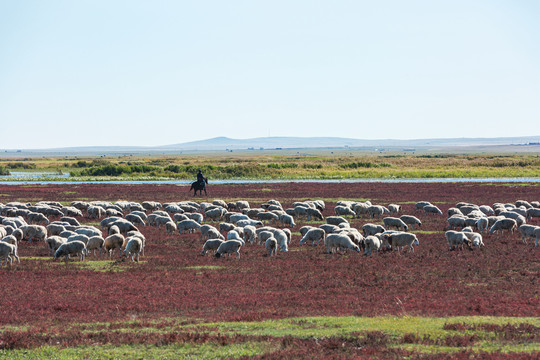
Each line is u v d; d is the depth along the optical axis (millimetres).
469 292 38250
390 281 41844
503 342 26469
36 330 29766
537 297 36438
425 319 30812
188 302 36094
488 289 39250
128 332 29188
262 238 57438
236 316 32312
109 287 40250
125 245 53281
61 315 33219
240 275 44375
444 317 31391
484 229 68688
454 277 43219
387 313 32625
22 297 37156
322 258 51344
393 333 28188
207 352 26234
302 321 30891
